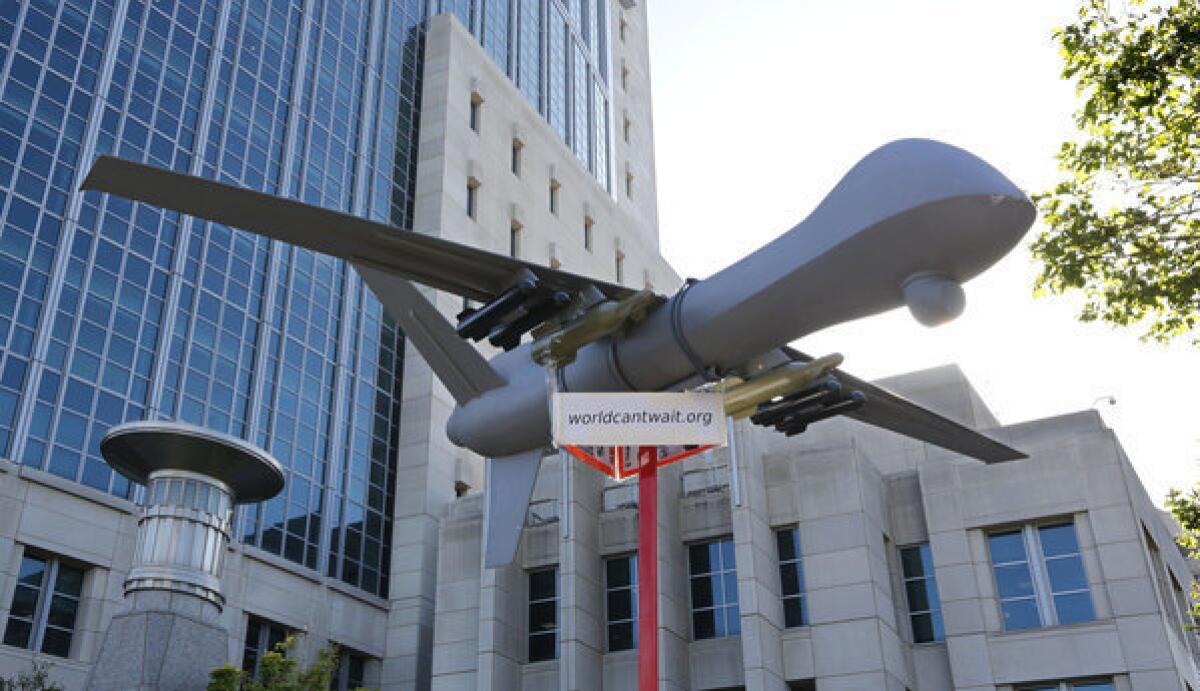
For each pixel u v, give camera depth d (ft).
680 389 32.55
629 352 31.96
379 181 174.81
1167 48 49.78
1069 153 53.72
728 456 119.24
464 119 192.65
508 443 37.27
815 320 29.55
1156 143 51.78
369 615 141.38
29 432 110.32
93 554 110.63
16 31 125.39
